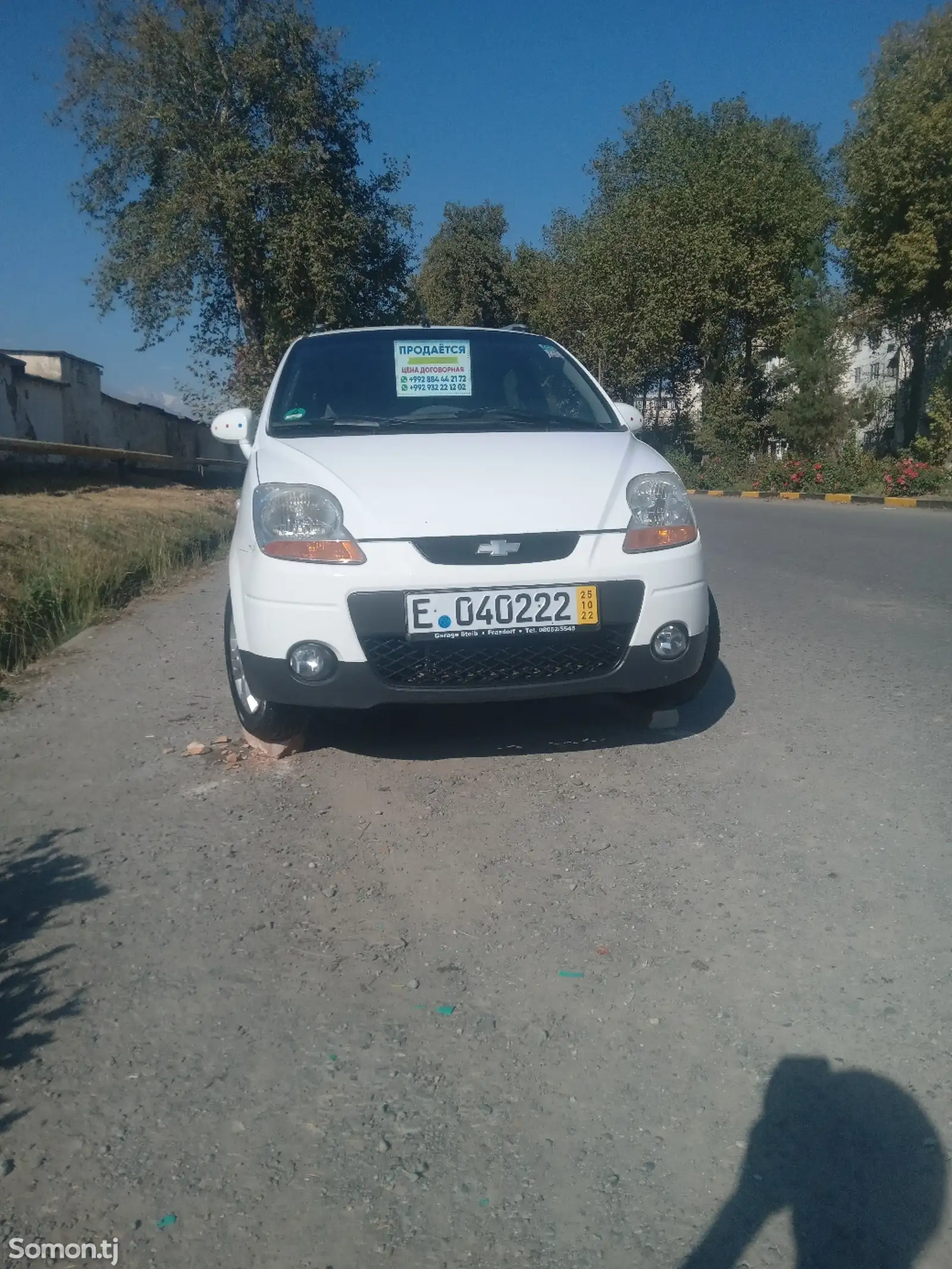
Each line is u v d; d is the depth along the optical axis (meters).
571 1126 2.05
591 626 3.55
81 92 23.06
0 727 4.66
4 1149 2.04
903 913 2.77
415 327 4.95
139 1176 1.96
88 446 16.75
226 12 23.28
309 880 3.10
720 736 4.21
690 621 3.69
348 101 24.22
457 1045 2.31
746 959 2.59
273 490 3.65
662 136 35.09
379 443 3.96
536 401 4.59
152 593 8.40
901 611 6.68
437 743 4.25
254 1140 2.04
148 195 23.95
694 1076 2.17
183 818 3.58
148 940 2.79
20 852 3.35
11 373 15.62
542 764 3.97
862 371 31.08
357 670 3.49
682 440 35.28
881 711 4.47
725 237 30.59
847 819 3.37
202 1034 2.38
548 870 3.10
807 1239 1.77
